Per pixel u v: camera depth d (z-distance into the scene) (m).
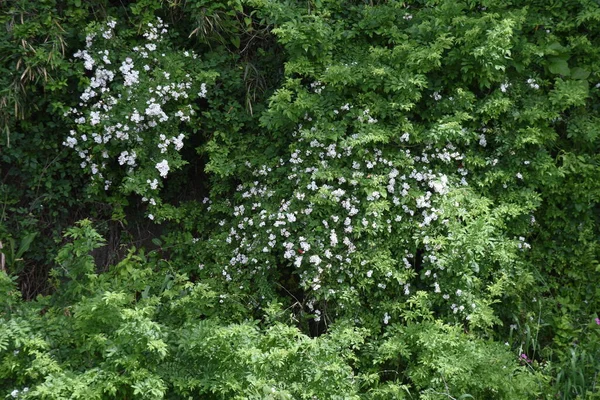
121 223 5.63
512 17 5.14
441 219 4.75
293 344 3.85
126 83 5.18
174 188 5.82
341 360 3.92
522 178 5.14
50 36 5.19
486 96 5.17
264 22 5.66
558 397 4.38
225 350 3.72
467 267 4.66
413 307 4.78
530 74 5.34
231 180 5.59
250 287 5.12
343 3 5.58
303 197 4.87
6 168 5.42
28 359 3.65
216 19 5.49
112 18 5.34
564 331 4.91
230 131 5.57
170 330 4.00
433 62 4.96
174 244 5.62
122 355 3.59
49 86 5.14
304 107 4.94
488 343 4.44
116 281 4.59
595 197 5.20
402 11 5.43
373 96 5.01
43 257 5.48
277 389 3.70
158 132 5.29
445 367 4.05
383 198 4.88
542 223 5.41
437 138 4.82
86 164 5.46
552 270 5.45
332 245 4.75
